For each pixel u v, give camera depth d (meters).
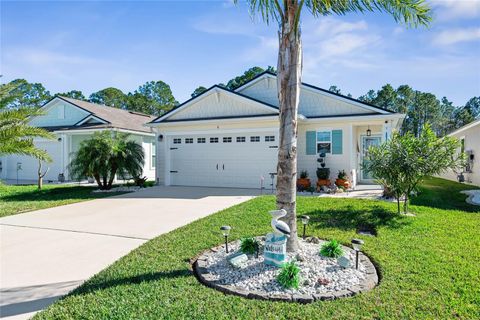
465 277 4.04
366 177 15.09
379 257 4.76
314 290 3.69
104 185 13.77
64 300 3.55
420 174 7.57
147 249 5.32
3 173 20.45
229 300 3.46
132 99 52.38
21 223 7.48
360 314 3.14
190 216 8.11
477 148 14.99
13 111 9.55
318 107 13.52
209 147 14.34
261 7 5.18
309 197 10.27
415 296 3.52
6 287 3.98
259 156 13.39
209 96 14.48
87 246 5.68
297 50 4.51
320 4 4.99
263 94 15.14
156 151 15.38
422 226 6.64
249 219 7.35
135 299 3.49
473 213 8.30
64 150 18.69
